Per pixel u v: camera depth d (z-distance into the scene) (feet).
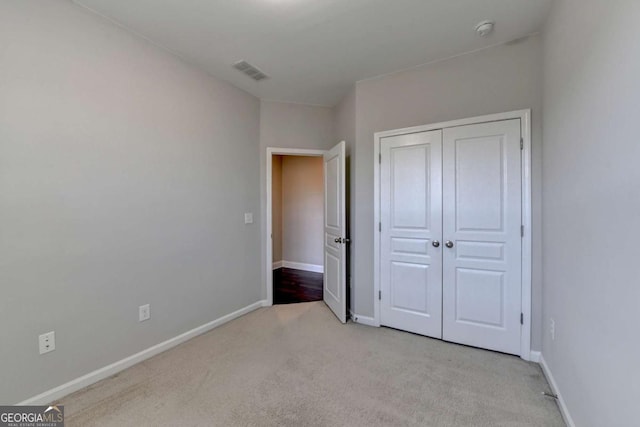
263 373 7.04
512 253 7.84
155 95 7.96
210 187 9.65
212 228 9.75
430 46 8.07
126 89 7.29
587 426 4.52
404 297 9.43
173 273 8.50
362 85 10.09
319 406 5.85
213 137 9.74
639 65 3.11
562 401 5.64
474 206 8.29
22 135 5.60
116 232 7.12
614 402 3.69
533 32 7.45
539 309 7.50
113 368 7.03
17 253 5.56
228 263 10.37
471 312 8.38
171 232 8.43
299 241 19.35
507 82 7.87
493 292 8.08
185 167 8.82
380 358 7.75
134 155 7.48
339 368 7.25
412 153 9.22
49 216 5.97
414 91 9.21
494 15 6.78
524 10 6.60
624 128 3.45
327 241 12.05
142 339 7.70
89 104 6.58
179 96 8.61
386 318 9.78
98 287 6.78
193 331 9.07
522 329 7.72
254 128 11.44
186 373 7.05
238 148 10.73
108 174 6.95
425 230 9.04
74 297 6.37
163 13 6.68
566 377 5.50
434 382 6.66
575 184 5.07
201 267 9.36
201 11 6.62
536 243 7.52
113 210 7.06
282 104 11.93
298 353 8.04
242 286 10.98
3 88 5.36
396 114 9.50
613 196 3.73
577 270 4.99
